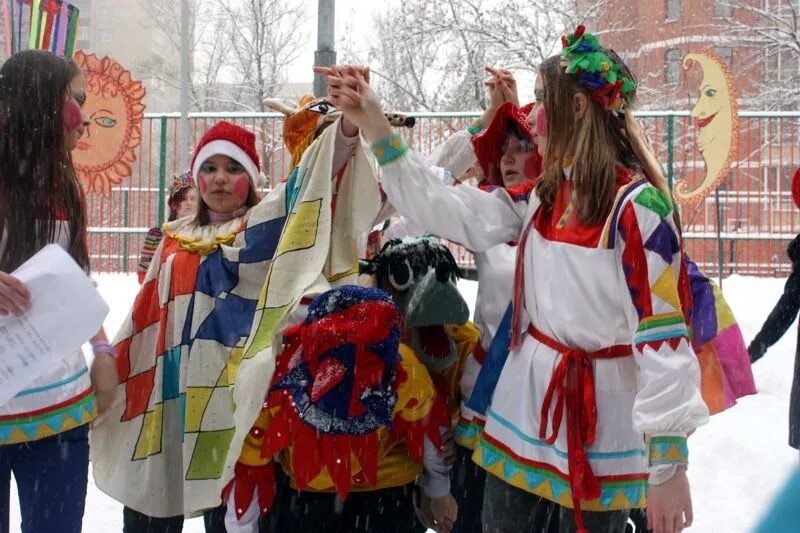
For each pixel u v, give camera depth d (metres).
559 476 2.64
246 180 3.56
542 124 2.86
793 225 14.84
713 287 3.44
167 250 3.54
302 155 3.36
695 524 4.43
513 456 2.76
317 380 2.81
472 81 23.16
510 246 3.32
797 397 4.05
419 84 24.36
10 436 2.78
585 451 2.64
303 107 3.44
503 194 2.99
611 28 25.75
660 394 2.44
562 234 2.70
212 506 3.17
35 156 2.85
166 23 29.23
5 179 2.84
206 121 13.88
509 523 2.80
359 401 2.84
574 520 2.71
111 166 9.99
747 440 5.50
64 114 2.91
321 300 2.88
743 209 15.30
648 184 2.62
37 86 2.86
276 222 3.38
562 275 2.67
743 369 3.40
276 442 2.90
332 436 2.89
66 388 2.86
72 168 2.97
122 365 3.45
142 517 3.41
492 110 3.82
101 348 3.07
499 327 3.05
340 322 2.82
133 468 3.35
